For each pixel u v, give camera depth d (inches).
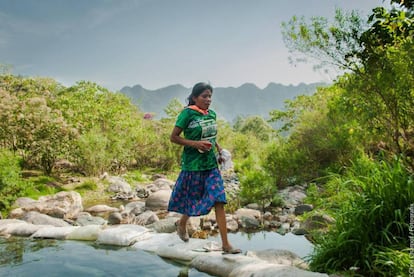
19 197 319.6
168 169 628.4
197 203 144.0
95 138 473.4
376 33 181.8
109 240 175.5
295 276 115.3
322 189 330.6
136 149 621.9
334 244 139.4
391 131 209.2
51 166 438.9
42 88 815.1
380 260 120.1
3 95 426.0
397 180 142.1
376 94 198.5
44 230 195.0
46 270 137.6
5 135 415.5
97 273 134.8
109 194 396.5
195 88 145.9
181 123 141.1
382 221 136.7
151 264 145.4
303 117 432.5
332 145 336.5
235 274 127.5
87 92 698.2
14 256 155.6
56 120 427.2
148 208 316.2
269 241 202.2
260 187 302.8
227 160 156.7
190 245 160.2
